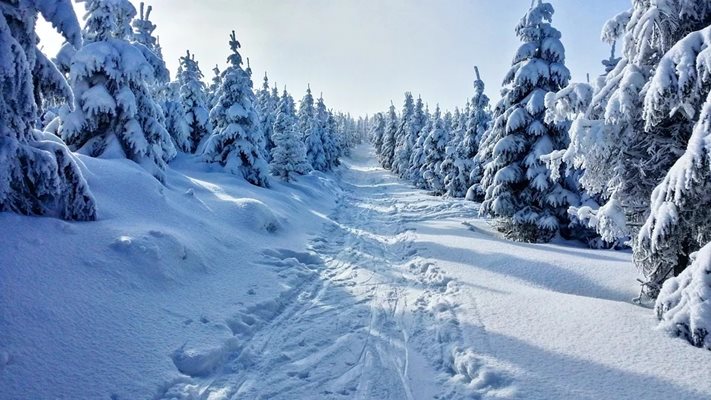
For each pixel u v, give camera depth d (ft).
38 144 25.14
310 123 169.27
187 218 37.50
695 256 21.38
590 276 34.37
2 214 22.76
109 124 49.06
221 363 20.13
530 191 55.93
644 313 24.13
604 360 18.89
